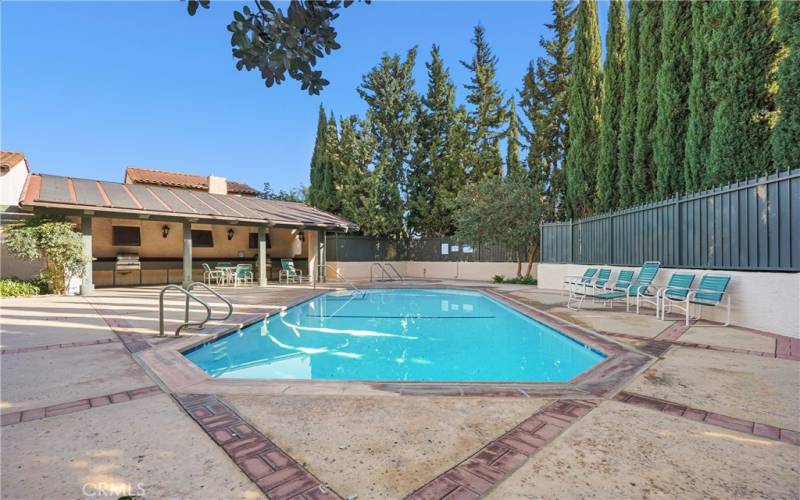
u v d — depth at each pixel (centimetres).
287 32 191
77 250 1185
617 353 502
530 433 274
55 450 251
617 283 980
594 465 232
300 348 686
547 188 2070
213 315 845
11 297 1133
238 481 217
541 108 2295
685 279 764
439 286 1559
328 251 2148
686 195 823
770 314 618
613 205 1312
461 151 2228
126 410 316
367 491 207
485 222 1756
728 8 777
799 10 614
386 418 301
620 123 1248
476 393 356
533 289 1459
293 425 288
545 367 570
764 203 631
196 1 180
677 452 246
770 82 733
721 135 788
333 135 2253
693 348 525
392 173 2345
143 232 1688
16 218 1244
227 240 1941
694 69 878
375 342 730
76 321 746
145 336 609
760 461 235
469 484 213
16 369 430
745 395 346
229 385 379
